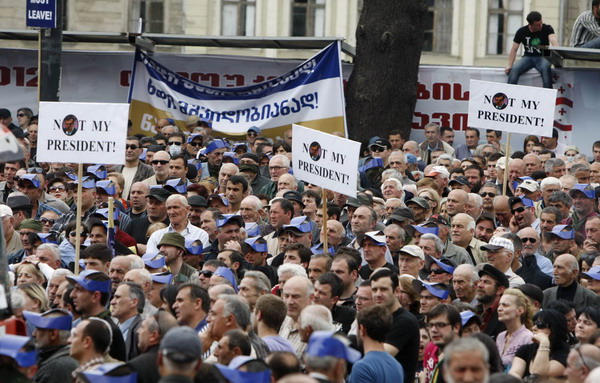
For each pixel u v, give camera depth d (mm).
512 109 35219
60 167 39781
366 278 26391
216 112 47094
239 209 33188
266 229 31828
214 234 30984
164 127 44438
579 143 46438
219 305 20016
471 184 37188
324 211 27797
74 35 47406
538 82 46719
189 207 31078
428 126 45688
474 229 29453
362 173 38719
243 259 27516
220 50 83188
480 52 89500
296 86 46375
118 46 69875
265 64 47906
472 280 24203
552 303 23109
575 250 28984
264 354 20062
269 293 23203
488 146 42312
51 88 39156
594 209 33750
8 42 61625
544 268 28266
